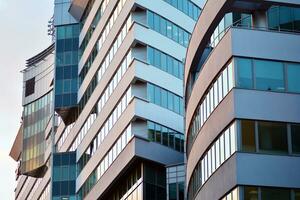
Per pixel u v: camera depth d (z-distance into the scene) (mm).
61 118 104750
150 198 73312
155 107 76375
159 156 75000
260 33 45562
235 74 44625
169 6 82062
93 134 88438
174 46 81312
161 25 80250
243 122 43812
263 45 45406
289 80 45000
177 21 82625
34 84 124250
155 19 79688
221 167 46062
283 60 45281
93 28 93875
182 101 80250
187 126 60188
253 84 44531
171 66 80188
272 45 45469
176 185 72625
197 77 53906
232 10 48344
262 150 43344
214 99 48688
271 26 49562
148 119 75000
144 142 73938
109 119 82312
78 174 94500
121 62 80000
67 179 96125
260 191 42500
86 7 99125
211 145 49219
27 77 126375
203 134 51375
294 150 43562
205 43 53406
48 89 118688
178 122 78750
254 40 45406
